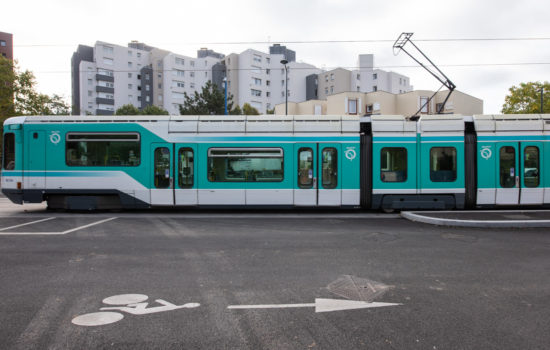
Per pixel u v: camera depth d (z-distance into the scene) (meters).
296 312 3.54
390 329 3.17
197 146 10.48
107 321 3.32
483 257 5.66
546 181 10.29
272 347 2.86
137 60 71.12
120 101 68.75
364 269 5.02
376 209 11.44
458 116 10.41
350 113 43.56
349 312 3.54
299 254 5.86
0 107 26.39
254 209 11.63
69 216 10.08
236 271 4.91
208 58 72.94
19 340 2.95
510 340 2.96
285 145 10.46
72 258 5.56
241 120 10.56
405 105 43.31
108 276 4.68
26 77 27.56
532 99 28.33
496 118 10.45
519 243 6.63
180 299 3.88
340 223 8.95
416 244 6.57
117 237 7.20
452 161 10.31
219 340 2.97
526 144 10.30
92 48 71.94
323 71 70.50
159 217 9.94
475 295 4.01
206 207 10.51
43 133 10.48
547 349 2.82
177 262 5.35
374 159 10.40
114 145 10.51
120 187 10.45
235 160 10.50
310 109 47.81
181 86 70.44
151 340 2.96
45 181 10.45
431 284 4.39
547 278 4.62
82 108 65.31
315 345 2.89
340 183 10.40
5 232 7.69
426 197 10.35
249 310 3.59
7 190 10.52
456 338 3.00
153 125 10.49
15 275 4.71
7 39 62.69
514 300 3.86
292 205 10.44
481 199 10.30
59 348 2.83
